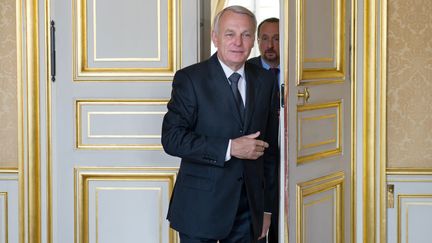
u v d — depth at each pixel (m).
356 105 4.60
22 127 4.51
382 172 4.59
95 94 4.46
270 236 3.96
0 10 4.52
